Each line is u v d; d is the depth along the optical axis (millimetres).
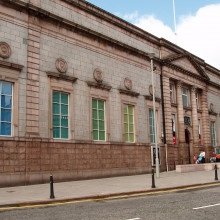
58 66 21781
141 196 14633
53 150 20500
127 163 26328
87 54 24281
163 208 10906
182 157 33500
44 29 21266
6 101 18594
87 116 23375
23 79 19500
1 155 17750
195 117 37469
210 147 39750
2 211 10773
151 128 30250
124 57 27969
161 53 33094
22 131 18984
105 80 25578
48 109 20641
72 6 23688
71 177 21359
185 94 37406
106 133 24953
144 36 30719
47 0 21797
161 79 32500
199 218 9172
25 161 18828
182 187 18125
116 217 9352
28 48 20062
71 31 23156
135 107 28359
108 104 25469
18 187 17641
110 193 14828
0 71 18344
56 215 9859
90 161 22984
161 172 29188
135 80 28906
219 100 45812
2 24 18938
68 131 22000
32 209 11141
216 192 15633
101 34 25156
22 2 19797
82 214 9953
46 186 18125
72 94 22469
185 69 35969
